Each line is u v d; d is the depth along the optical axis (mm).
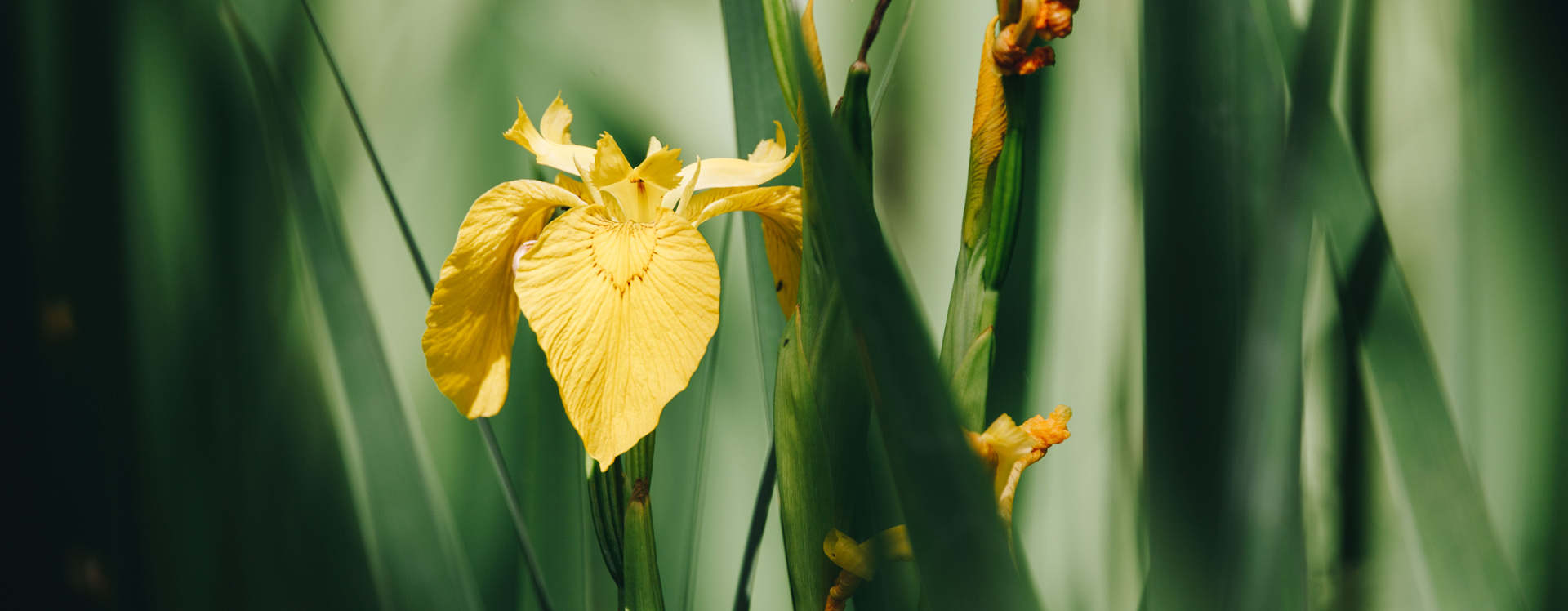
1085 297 840
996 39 686
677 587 831
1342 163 772
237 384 839
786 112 777
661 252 691
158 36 832
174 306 839
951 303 697
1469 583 758
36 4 827
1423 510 765
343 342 780
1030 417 834
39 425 834
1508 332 838
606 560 716
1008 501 689
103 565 836
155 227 836
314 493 852
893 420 651
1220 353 679
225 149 835
